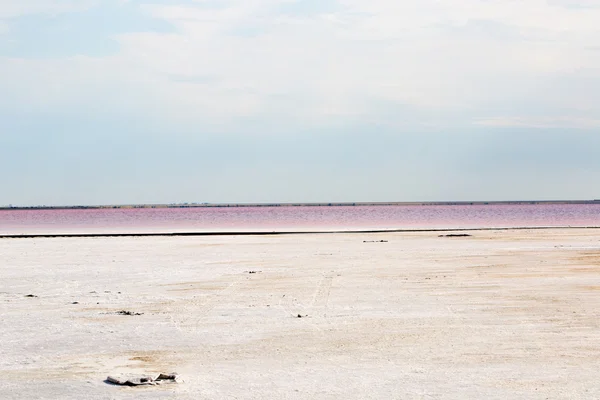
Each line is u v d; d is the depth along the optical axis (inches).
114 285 998.4
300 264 1282.0
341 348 572.4
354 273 1120.2
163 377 477.1
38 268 1238.9
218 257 1455.5
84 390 447.2
